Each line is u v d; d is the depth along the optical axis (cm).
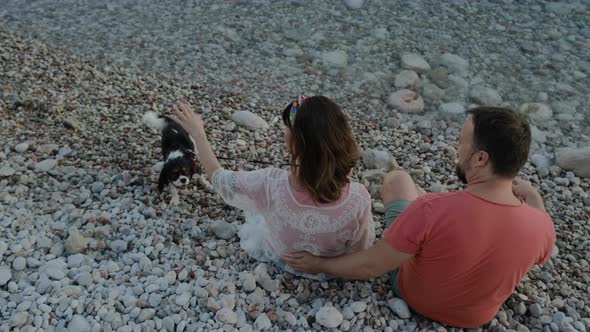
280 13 788
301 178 299
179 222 399
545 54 733
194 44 709
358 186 325
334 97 636
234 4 804
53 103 531
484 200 266
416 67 691
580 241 428
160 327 313
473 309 301
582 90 673
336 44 729
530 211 275
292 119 292
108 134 499
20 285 332
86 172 445
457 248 271
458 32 768
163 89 605
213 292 334
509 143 253
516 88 671
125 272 352
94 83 591
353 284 352
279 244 342
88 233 378
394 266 292
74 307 317
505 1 841
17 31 692
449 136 581
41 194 417
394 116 610
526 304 352
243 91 627
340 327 321
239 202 335
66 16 747
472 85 670
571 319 344
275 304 337
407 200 349
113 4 788
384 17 792
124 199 415
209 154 352
